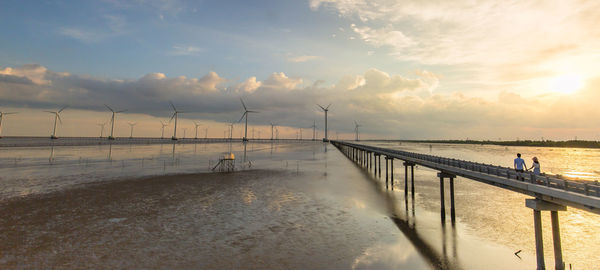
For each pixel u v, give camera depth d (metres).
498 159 95.69
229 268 12.73
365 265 13.42
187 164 53.84
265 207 23.31
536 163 14.45
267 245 15.43
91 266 12.65
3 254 13.59
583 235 18.25
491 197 29.80
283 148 137.75
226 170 46.31
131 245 15.02
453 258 14.53
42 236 15.98
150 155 75.44
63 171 41.47
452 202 21.80
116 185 31.34
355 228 18.72
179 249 14.63
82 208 21.91
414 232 18.39
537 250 13.34
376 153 47.81
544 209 13.22
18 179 34.16
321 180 38.47
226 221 19.38
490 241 17.08
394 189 34.25
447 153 131.12
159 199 25.25
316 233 17.53
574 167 73.56
